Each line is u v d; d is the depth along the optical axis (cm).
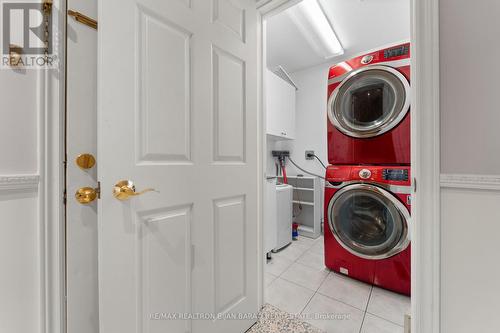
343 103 187
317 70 298
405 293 152
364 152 174
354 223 178
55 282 66
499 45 67
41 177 65
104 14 68
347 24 209
